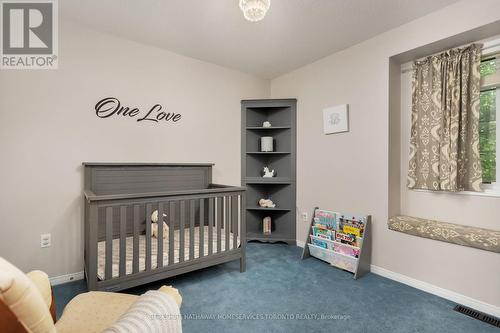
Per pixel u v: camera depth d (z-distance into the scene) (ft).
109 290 5.89
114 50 8.19
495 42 6.32
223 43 8.71
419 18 7.07
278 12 6.86
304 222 10.69
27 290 2.17
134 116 8.60
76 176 7.56
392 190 7.95
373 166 8.23
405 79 8.13
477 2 6.02
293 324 5.50
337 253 8.46
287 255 9.75
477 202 6.62
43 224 7.09
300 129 10.89
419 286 7.13
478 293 6.12
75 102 7.54
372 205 8.26
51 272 7.20
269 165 12.03
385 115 7.90
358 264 7.77
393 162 7.98
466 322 5.62
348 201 8.97
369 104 8.34
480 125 6.82
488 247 5.85
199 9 6.79
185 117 9.78
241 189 8.13
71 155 7.48
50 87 7.16
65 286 7.13
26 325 2.21
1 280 2.00
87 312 3.93
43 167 7.08
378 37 8.07
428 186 7.39
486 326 5.48
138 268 6.26
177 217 9.55
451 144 6.79
